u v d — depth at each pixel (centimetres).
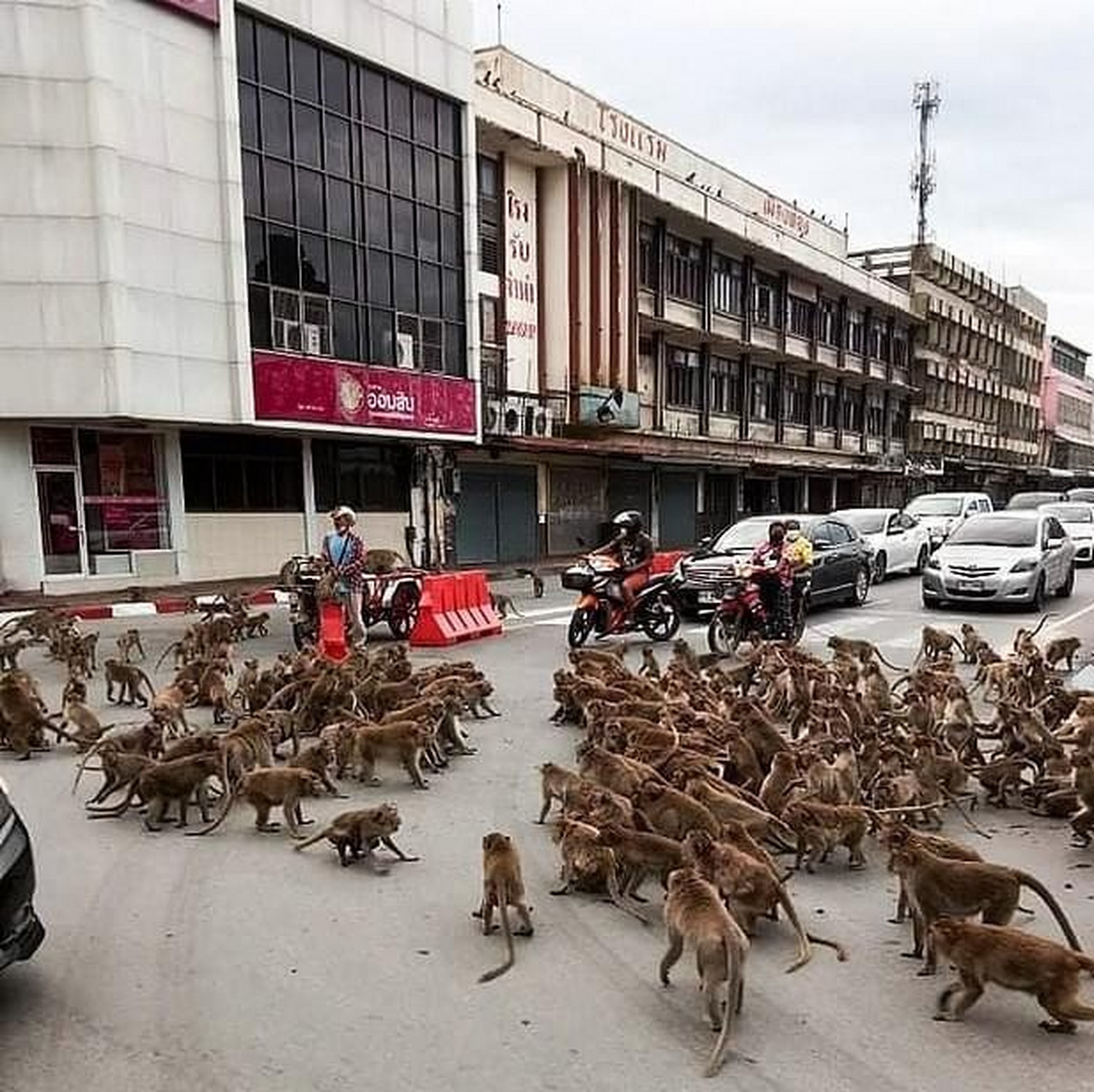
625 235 3434
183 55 2053
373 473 2711
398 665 1048
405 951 515
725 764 755
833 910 572
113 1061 412
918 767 743
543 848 672
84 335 1930
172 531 2239
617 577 1464
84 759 838
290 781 695
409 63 2575
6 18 1859
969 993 443
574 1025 442
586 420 3170
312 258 2358
